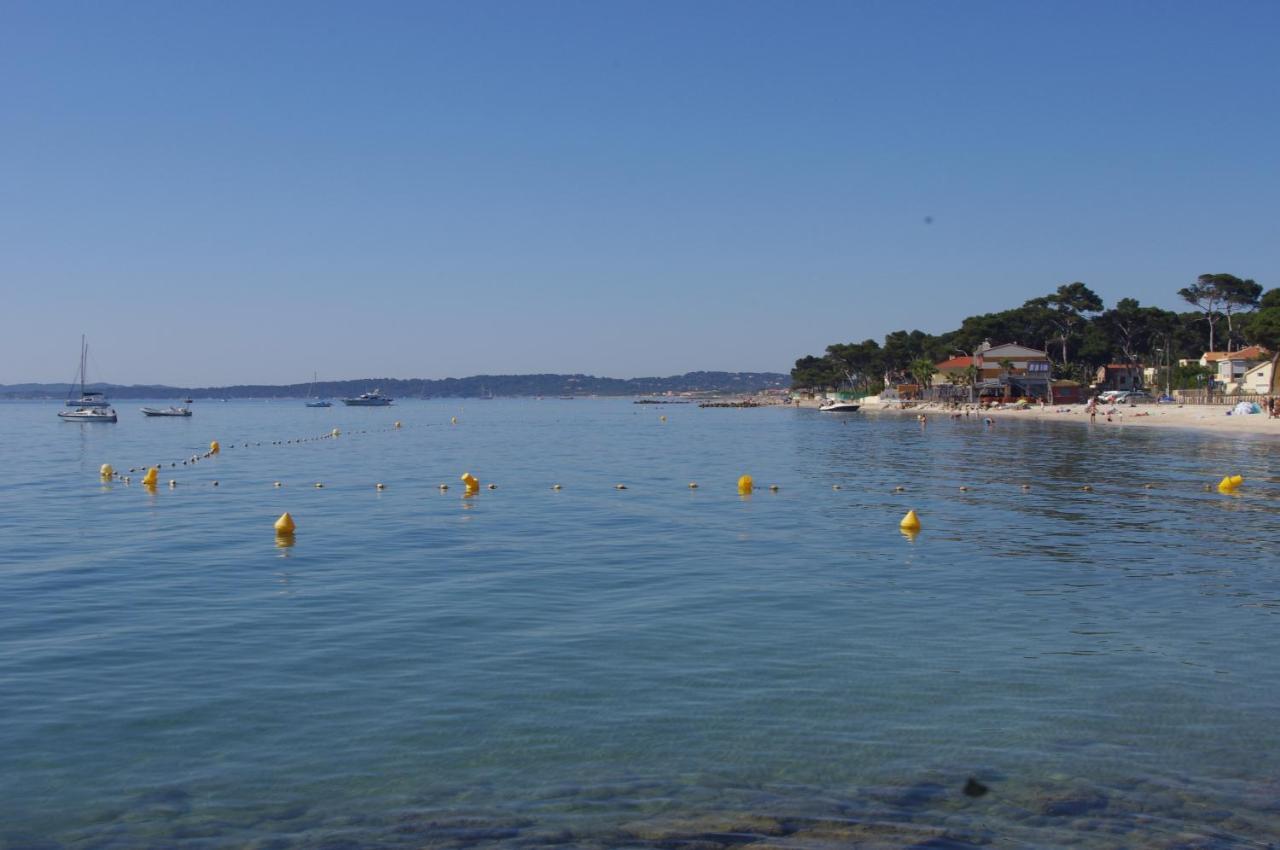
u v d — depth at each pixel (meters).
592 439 108.88
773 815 11.55
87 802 11.94
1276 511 39.47
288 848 10.85
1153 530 34.22
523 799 11.97
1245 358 157.62
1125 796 12.05
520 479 56.41
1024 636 19.23
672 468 64.62
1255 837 11.09
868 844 10.91
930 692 15.74
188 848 10.85
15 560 28.44
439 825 11.34
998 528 34.81
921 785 12.34
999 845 10.89
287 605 22.17
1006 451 77.69
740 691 15.80
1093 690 15.85
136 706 15.17
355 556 28.98
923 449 81.75
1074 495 45.75
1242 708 15.03
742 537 32.88
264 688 16.02
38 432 129.12
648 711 14.87
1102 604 22.19
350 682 16.30
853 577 25.48
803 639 19.00
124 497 46.75
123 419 190.50
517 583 24.70
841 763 12.97
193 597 23.09
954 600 22.61
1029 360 187.25
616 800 11.93
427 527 35.56
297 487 51.81
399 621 20.55
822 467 63.84
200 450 87.56
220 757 13.23
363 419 194.38
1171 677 16.56
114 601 22.66
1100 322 198.75
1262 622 20.47
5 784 12.42
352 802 11.91
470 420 188.25
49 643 18.83
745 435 115.06
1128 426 119.25
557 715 14.71
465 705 15.16
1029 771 12.74
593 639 19.00
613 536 33.16
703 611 21.42
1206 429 109.81
